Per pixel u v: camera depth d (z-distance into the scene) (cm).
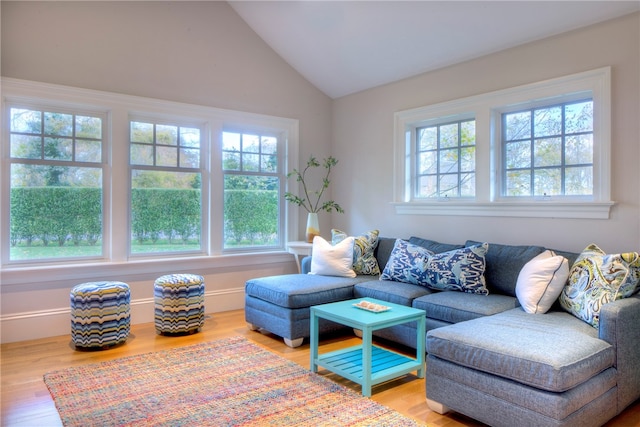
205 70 423
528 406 185
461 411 212
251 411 225
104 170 376
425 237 412
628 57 285
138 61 385
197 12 418
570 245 314
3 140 333
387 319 252
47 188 354
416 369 269
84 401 236
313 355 280
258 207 470
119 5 375
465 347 209
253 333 364
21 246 343
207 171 432
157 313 358
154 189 404
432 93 405
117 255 379
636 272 225
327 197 514
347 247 389
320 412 225
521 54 340
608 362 201
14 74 329
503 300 291
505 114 361
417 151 432
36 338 342
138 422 214
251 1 416
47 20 342
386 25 371
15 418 217
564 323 231
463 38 352
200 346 328
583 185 315
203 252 433
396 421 216
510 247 322
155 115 400
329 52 437
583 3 287
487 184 362
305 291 334
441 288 329
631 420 216
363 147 476
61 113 358
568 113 323
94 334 314
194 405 232
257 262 464
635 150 282
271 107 468
